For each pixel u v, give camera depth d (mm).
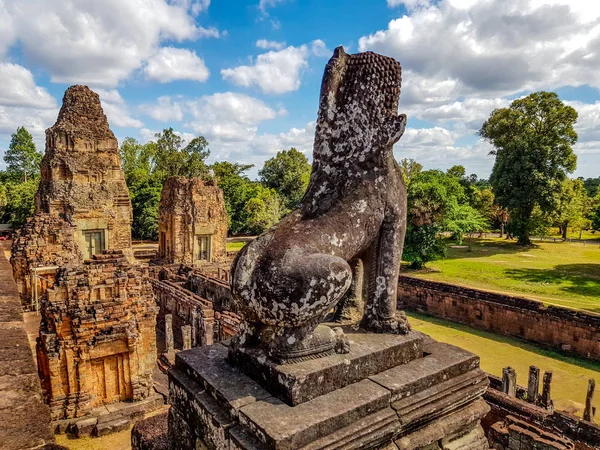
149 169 75438
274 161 77000
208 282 25562
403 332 4637
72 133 25469
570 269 38062
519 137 49188
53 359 10312
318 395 3684
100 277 11391
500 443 8039
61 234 18672
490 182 53156
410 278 30531
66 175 25562
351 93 4586
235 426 3486
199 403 3881
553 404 14867
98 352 10758
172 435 4473
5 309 7074
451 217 39688
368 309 4773
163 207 32938
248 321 4094
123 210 27188
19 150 72562
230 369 4191
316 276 3584
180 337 21500
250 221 58500
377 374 4168
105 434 10125
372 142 4535
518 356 21203
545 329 22859
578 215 53594
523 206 49938
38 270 16703
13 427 3555
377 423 3611
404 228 4766
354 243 4352
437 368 4355
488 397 12250
